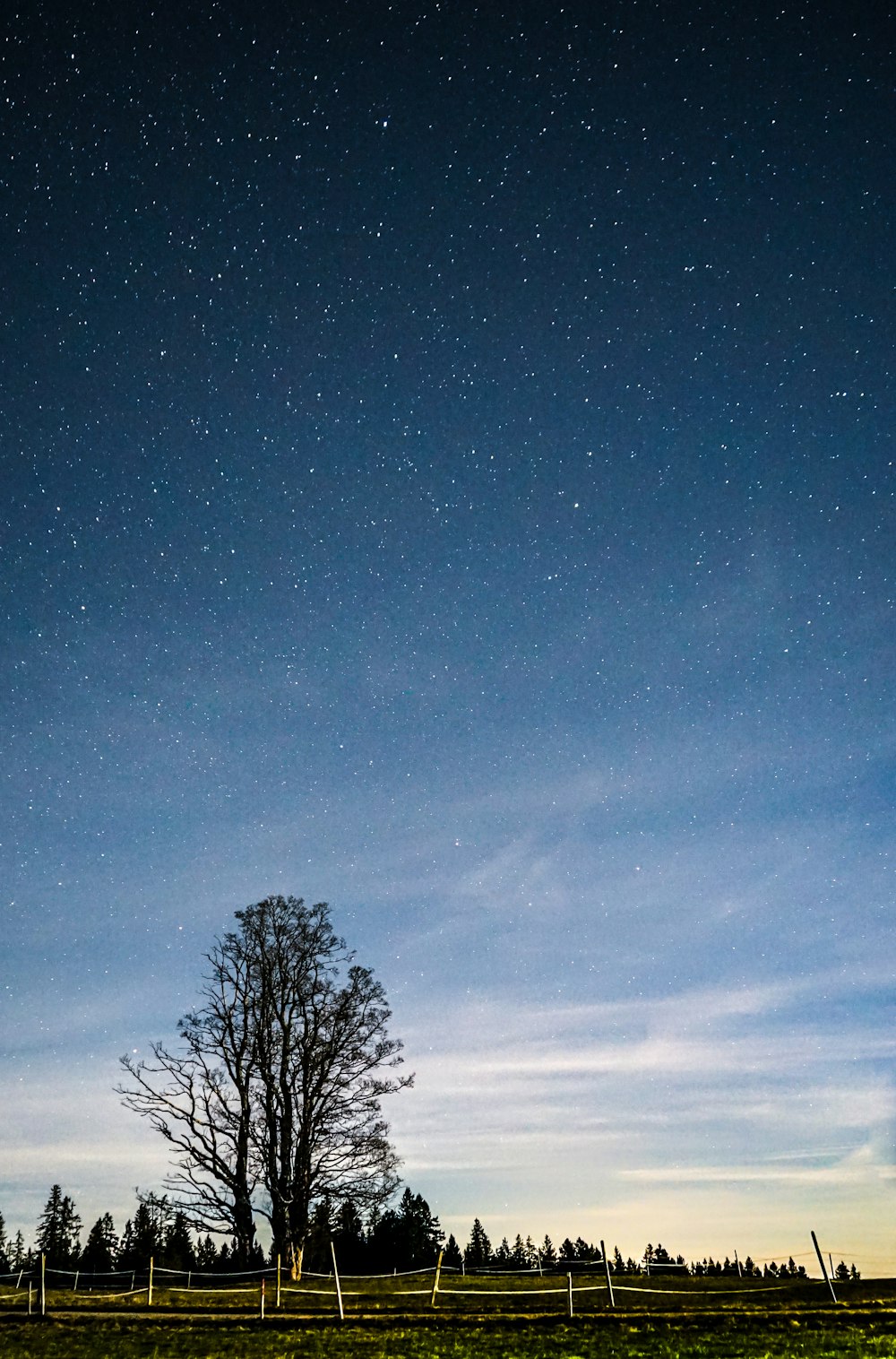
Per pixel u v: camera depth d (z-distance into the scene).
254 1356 23.20
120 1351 24.00
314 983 42.53
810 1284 36.78
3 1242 73.56
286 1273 39.59
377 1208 39.88
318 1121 40.19
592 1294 36.66
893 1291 34.88
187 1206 38.72
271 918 43.97
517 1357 22.75
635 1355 22.89
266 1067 40.66
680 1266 49.75
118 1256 73.25
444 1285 40.53
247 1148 39.69
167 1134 39.22
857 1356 21.53
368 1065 41.25
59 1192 77.38
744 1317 29.34
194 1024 41.19
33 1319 30.06
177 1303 33.78
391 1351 23.83
